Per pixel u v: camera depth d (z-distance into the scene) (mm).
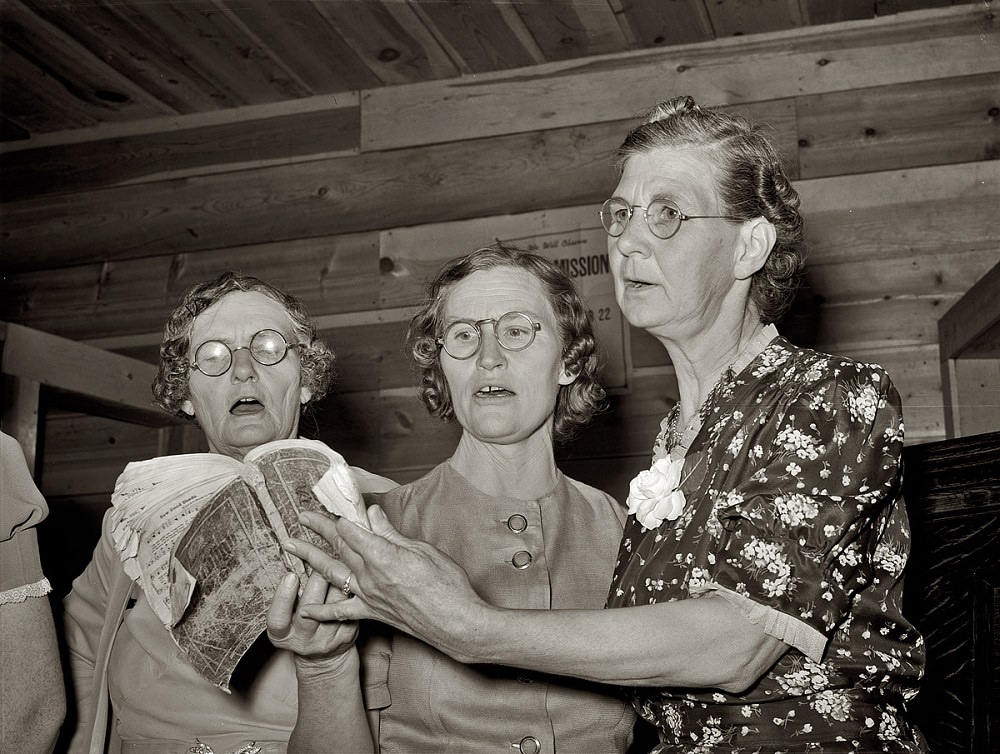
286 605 1367
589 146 3900
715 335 1457
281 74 4102
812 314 3566
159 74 4094
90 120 4438
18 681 1647
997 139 3547
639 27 3771
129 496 1466
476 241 3961
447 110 4082
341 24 3754
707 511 1313
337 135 4195
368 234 4109
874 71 3662
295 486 1402
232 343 1917
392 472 3906
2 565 1679
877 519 1285
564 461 3682
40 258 4441
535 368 1696
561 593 1637
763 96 3734
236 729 1731
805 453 1250
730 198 1424
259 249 4219
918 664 1291
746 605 1203
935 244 3527
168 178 4363
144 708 1770
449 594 1245
